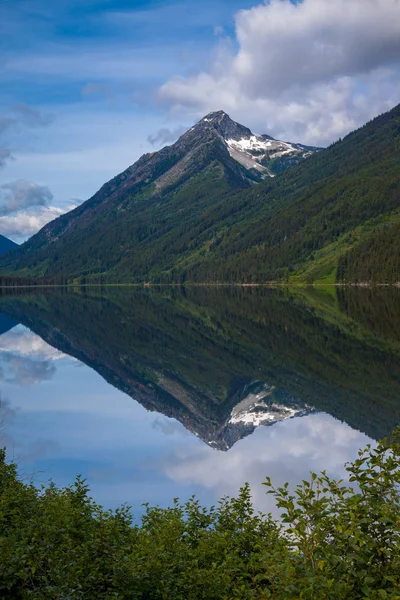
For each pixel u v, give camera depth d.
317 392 51.09
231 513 16.53
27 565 12.45
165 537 13.56
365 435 37.31
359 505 10.07
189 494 25.20
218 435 38.56
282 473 28.39
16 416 44.03
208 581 11.75
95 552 12.79
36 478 28.05
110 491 25.97
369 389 51.03
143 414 45.47
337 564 9.50
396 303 143.25
